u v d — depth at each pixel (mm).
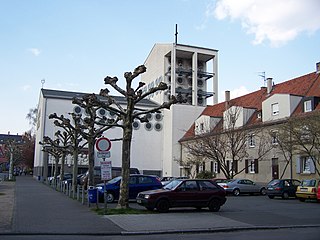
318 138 24672
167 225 12352
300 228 12562
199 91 58438
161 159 54969
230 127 36188
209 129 42469
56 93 54656
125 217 13914
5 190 29578
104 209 15195
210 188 16656
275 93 36844
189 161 42562
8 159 66000
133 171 37125
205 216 14789
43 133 50938
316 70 35719
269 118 34781
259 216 15234
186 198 15992
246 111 39094
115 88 16609
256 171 35938
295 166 31125
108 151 14977
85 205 18016
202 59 60062
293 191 25500
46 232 10758
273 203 21812
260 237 10430
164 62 57344
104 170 14773
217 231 11789
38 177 53719
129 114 16344
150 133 54812
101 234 10789
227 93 50156
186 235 10984
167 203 15719
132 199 20391
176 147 51594
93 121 22078
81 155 51969
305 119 25469
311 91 33750
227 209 17953
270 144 33531
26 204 18469
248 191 30047
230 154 36625
